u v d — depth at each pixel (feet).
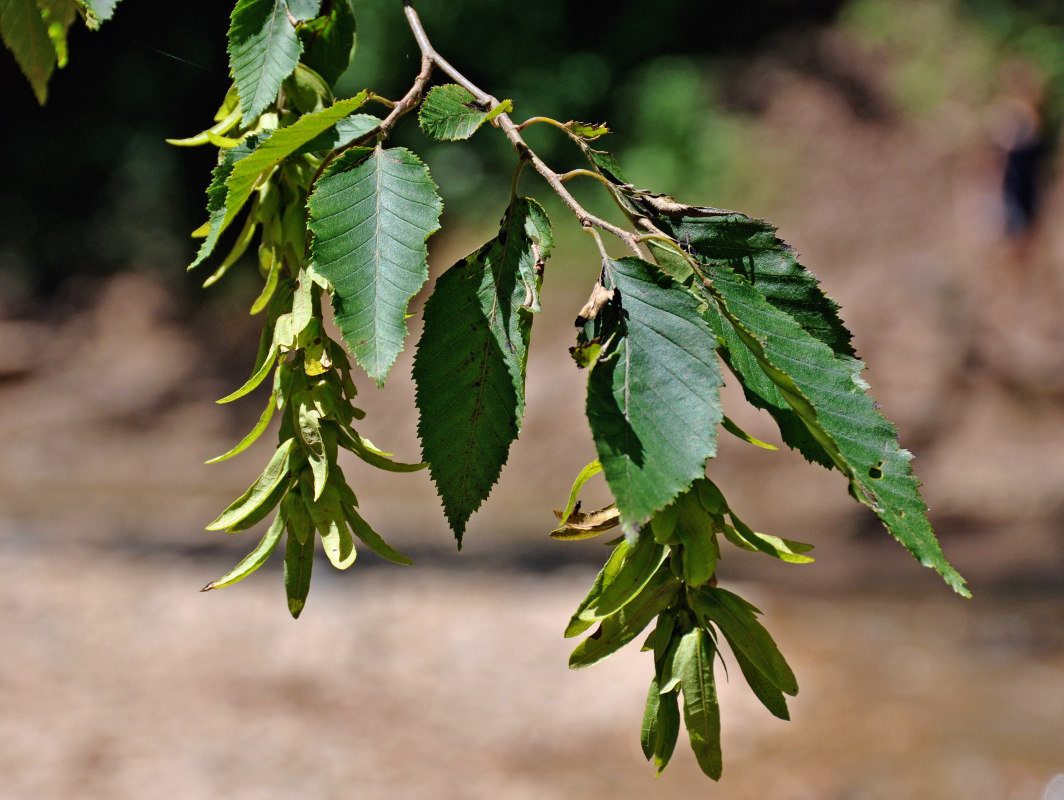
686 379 2.71
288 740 19.99
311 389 3.40
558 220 43.50
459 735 20.83
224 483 44.65
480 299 3.06
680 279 3.21
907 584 31.68
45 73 5.04
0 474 44.14
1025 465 37.35
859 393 3.01
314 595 28.45
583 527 3.12
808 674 25.49
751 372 3.06
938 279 44.32
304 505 3.39
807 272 3.24
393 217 3.07
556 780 19.42
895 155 49.44
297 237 3.56
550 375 44.01
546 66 50.16
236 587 29.04
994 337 42.19
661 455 2.62
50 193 56.18
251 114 3.63
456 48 49.16
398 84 44.83
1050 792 20.13
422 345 3.03
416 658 24.35
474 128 3.22
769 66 52.80
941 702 24.02
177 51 54.03
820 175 49.26
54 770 18.10
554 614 27.32
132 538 35.50
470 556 34.06
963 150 48.52
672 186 49.03
